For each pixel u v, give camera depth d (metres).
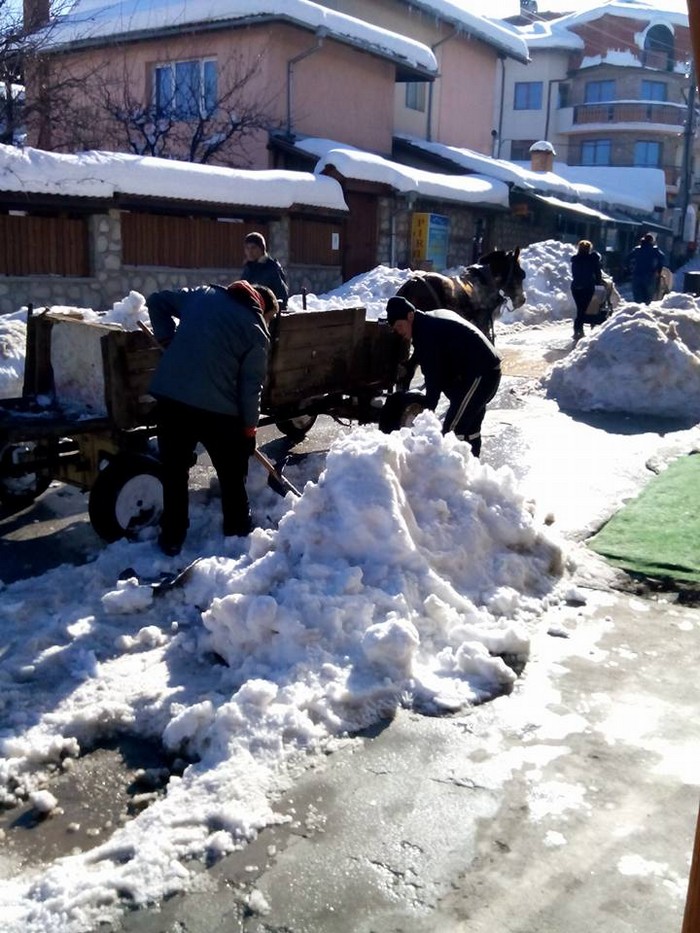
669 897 2.73
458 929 2.61
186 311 5.35
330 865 2.86
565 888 2.77
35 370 6.24
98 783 3.40
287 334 6.73
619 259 36.19
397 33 27.41
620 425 9.04
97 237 15.20
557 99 55.62
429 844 2.96
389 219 21.66
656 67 54.97
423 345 6.19
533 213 28.86
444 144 30.20
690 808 3.15
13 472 6.03
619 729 3.65
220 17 21.17
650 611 4.83
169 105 21.53
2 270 14.19
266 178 17.62
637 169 42.94
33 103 18.83
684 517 6.13
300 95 22.36
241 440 5.44
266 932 2.60
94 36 22.97
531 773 3.34
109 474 5.62
